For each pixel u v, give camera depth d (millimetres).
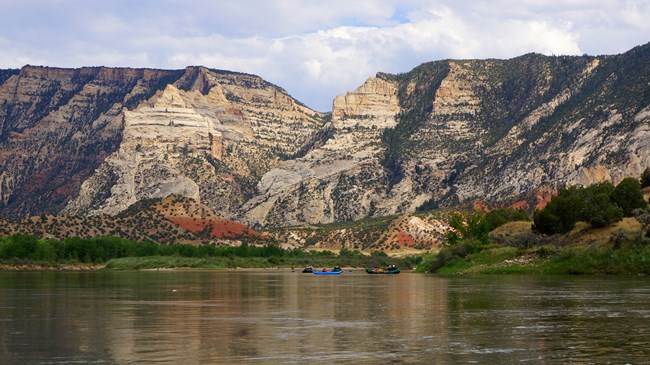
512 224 185125
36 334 50094
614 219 134875
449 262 159125
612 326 51812
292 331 50781
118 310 66062
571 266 122688
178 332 50688
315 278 142125
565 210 143250
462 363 39312
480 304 67875
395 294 84188
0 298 80750
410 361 39906
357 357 41062
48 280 129250
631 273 115500
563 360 39875
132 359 40875
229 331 51031
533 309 62781
